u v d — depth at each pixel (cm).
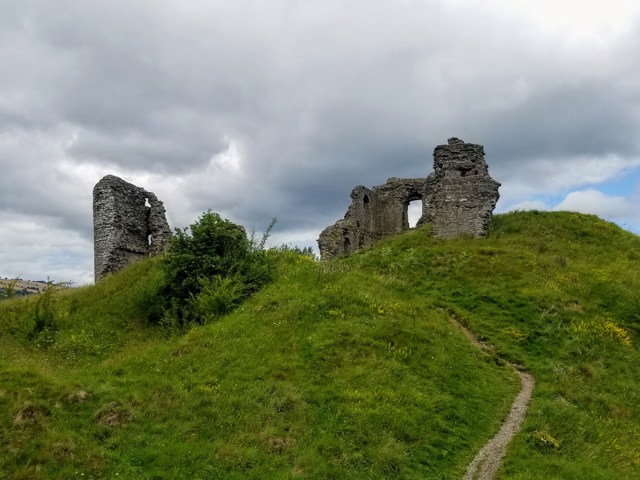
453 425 1481
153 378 1580
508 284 2538
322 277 2419
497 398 1670
